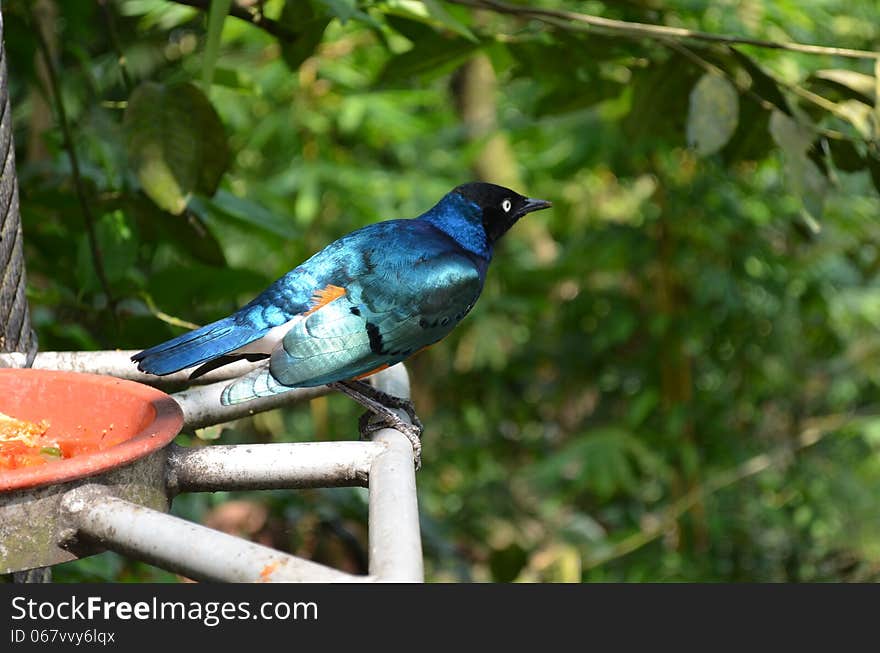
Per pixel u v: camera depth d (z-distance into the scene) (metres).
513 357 17.16
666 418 15.45
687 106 8.78
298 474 4.89
